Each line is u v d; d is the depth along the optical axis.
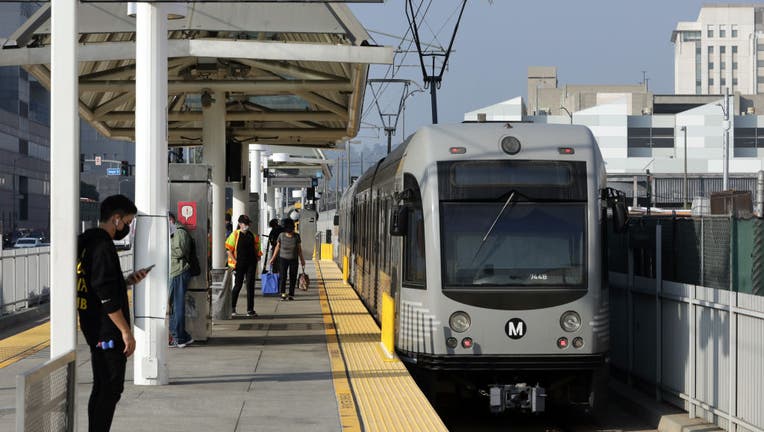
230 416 9.88
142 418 9.75
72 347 7.51
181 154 38.53
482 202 12.70
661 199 87.00
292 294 25.08
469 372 12.70
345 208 35.00
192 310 15.73
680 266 13.18
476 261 12.53
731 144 111.50
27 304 20.94
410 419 9.80
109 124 24.92
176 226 15.16
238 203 26.34
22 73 101.44
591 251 12.61
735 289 11.37
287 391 11.38
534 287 12.45
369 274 21.20
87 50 15.03
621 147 112.25
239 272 20.14
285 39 18.52
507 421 13.53
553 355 12.41
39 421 5.62
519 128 13.05
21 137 98.44
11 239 91.88
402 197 13.21
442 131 13.11
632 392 14.54
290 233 24.86
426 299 12.57
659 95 142.88
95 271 7.45
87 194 102.31
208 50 15.15
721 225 11.80
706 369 11.93
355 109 19.75
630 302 15.00
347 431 9.19
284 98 23.53
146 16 11.72
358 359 13.98
